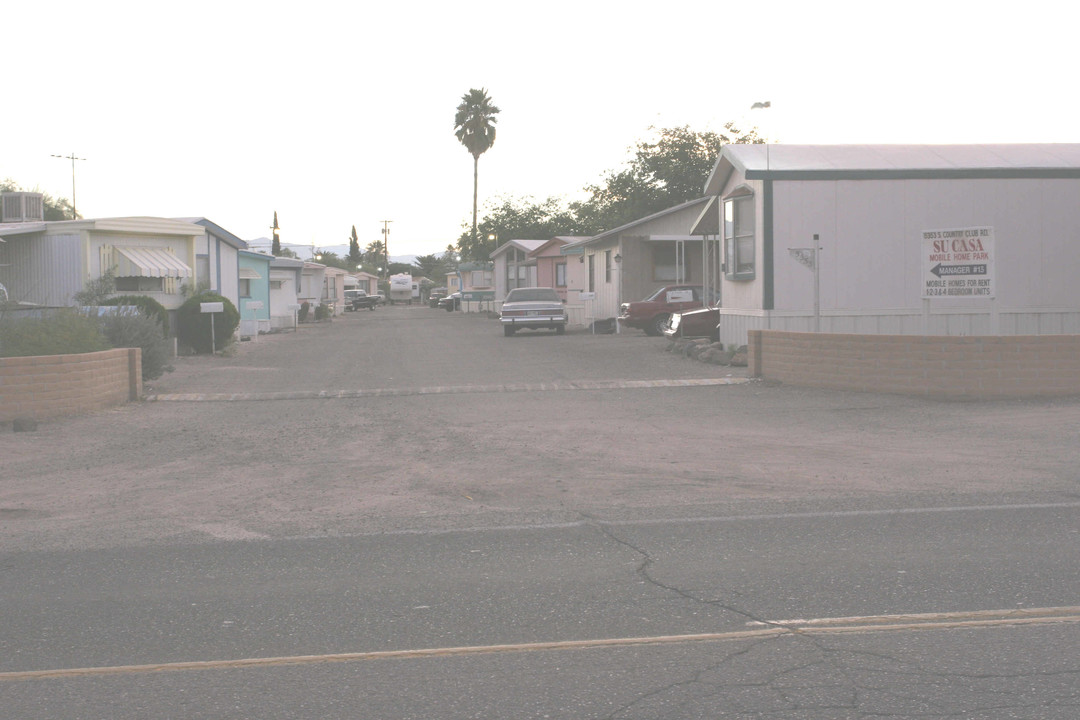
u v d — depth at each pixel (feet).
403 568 21.99
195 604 19.66
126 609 19.43
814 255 58.80
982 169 66.49
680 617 18.22
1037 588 19.40
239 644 17.31
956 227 66.64
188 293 90.53
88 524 27.14
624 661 16.06
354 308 260.42
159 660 16.61
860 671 15.39
